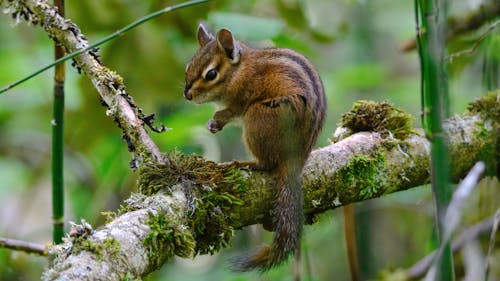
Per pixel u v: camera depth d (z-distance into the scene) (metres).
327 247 17.55
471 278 10.70
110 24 13.90
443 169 7.18
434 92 7.21
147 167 7.91
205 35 11.69
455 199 6.49
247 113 9.55
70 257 6.45
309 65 9.94
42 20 8.73
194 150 15.21
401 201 15.97
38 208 19.16
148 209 7.26
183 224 7.49
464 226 12.91
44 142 18.78
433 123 7.21
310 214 9.27
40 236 18.42
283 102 9.32
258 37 12.49
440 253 6.55
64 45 8.70
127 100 8.46
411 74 21.44
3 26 18.64
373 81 17.03
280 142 8.73
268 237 14.41
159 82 13.95
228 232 7.91
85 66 8.57
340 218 16.22
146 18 7.67
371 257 16.80
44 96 17.22
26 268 13.59
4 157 18.75
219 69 10.22
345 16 19.00
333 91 17.22
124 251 6.68
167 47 13.88
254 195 8.40
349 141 9.40
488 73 9.55
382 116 9.84
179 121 14.73
